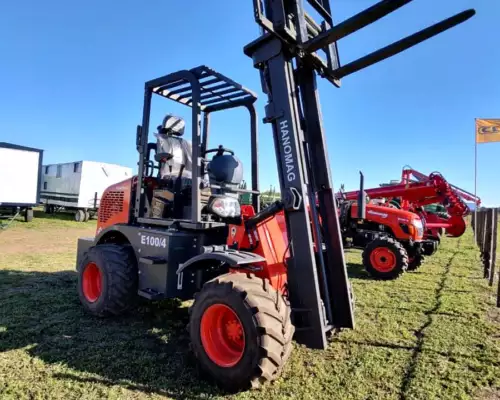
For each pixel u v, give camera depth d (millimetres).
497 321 4121
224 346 2611
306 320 2736
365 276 6855
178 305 4367
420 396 2533
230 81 3555
